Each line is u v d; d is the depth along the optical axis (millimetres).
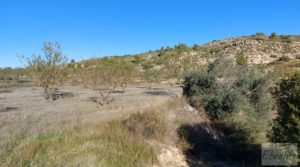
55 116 13688
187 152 10367
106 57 25828
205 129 12516
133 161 8141
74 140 8984
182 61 27062
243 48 64250
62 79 26172
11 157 7320
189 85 16266
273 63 45375
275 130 7371
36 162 7176
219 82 15406
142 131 10461
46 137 9195
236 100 14258
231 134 13188
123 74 24219
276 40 71125
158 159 8906
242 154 11219
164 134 10703
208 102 14750
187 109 13961
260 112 14414
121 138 9445
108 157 8039
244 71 16609
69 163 7219
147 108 13398
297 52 56094
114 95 26203
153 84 41375
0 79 47500
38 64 23250
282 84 7270
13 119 12797
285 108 7043
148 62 56188
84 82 29297
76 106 18359
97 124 11023
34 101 22375
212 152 10922
